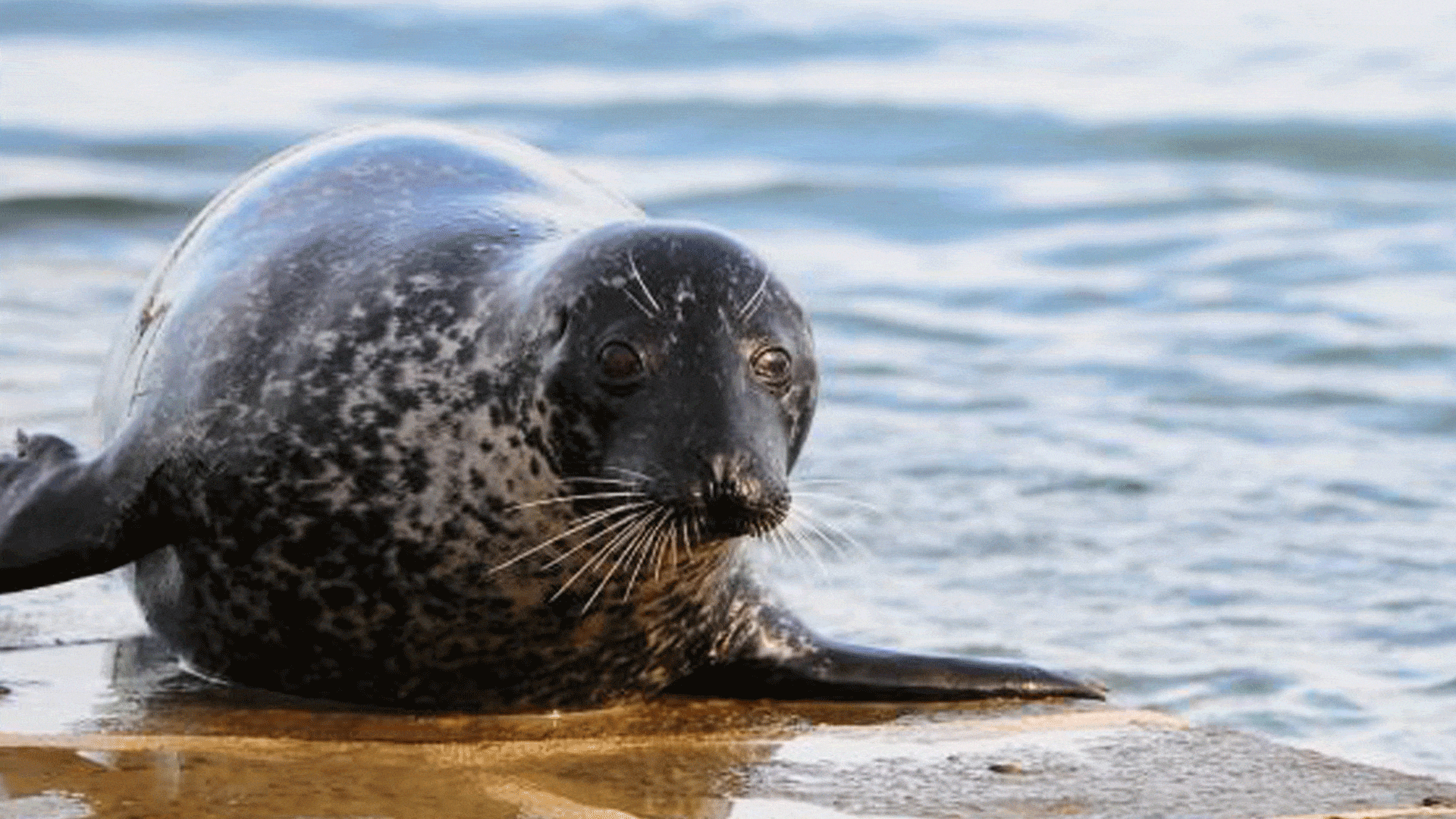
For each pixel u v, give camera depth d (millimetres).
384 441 16703
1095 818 15219
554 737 17078
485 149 19312
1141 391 32531
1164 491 27344
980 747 17047
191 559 17484
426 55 61531
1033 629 22359
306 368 17047
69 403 27516
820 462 27891
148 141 49188
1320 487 27766
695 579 17219
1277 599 23672
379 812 14914
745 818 15156
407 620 17000
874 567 24078
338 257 17625
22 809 14695
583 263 16375
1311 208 45406
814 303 37500
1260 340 35344
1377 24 66000
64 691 17719
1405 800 15719
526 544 16547
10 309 33500
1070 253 41906
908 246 42938
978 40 63969
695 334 16062
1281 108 54156
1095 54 62062
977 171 49531
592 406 16047
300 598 17141
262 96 55031
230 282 17844
